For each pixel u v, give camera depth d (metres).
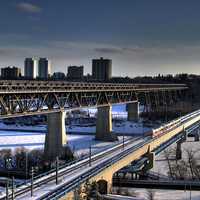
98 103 177.38
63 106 141.38
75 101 153.50
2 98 108.94
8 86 108.69
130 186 126.12
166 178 133.88
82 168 105.19
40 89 122.88
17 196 79.25
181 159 163.12
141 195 115.06
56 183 88.88
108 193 108.88
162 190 122.12
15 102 115.00
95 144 183.12
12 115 112.56
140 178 134.25
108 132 194.50
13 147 179.12
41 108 127.12
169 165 148.38
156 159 161.88
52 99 134.25
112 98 196.38
